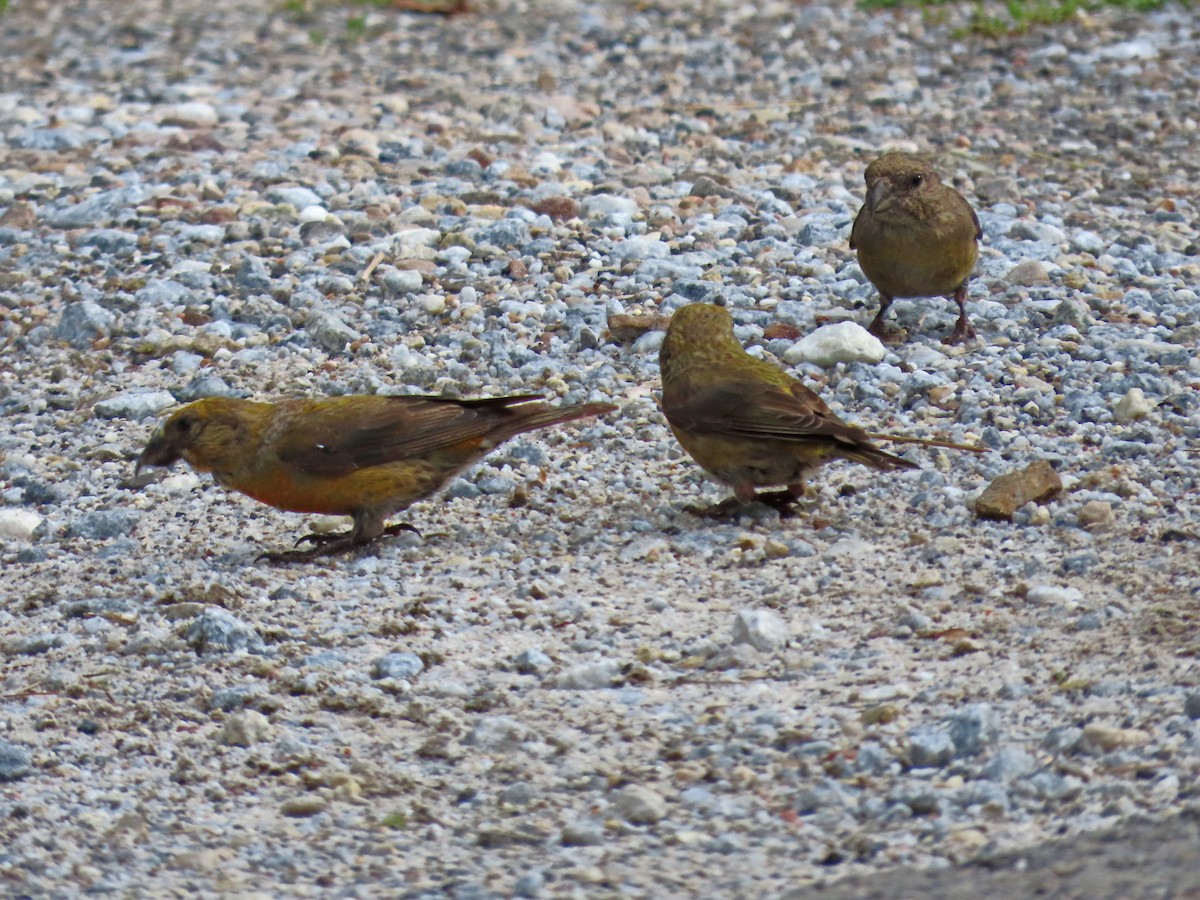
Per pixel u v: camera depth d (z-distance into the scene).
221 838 8.24
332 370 15.26
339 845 8.09
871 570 10.79
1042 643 9.55
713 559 11.14
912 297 15.42
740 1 32.31
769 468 11.53
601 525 11.93
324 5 33.03
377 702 9.47
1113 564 10.61
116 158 21.31
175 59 28.08
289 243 18.05
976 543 11.11
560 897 7.43
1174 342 14.97
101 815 8.50
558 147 21.70
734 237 18.06
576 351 15.37
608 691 9.42
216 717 9.48
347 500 11.59
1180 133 21.97
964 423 13.37
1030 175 20.34
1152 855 7.38
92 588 11.41
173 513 12.77
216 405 11.58
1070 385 13.98
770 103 24.30
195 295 16.88
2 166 21.28
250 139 22.25
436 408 11.66
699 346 11.92
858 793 8.15
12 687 9.97
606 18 31.17
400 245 17.61
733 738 8.77
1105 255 17.27
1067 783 7.98
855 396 13.97
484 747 8.91
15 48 29.48
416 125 22.98
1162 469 12.19
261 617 10.72
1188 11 28.34
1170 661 9.16
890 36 28.09
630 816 8.12
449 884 7.65
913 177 14.58
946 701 8.93
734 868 7.60
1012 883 7.28
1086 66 25.28
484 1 33.06
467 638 10.24
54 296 17.09
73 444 14.11
